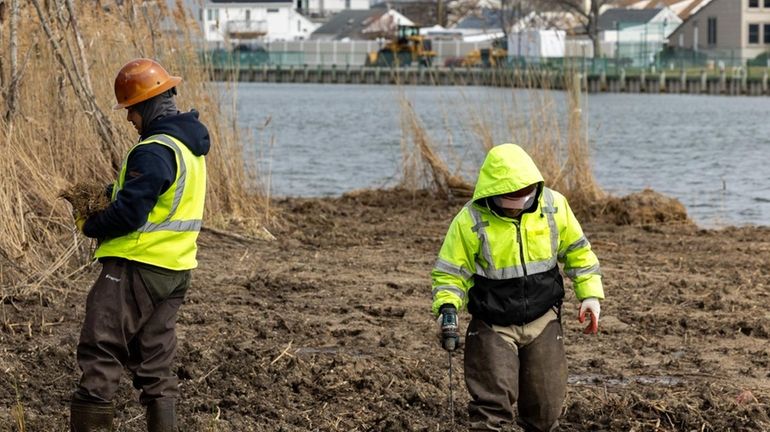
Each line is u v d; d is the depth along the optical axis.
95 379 12.32
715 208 39.56
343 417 14.98
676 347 18.52
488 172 12.35
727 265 25.67
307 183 46.75
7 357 16.58
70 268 21.75
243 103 123.25
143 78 12.35
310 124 89.81
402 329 19.42
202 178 12.64
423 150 36.03
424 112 92.62
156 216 12.27
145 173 12.01
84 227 12.23
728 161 59.56
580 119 34.22
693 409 15.17
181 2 28.59
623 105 121.69
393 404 15.52
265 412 15.02
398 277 23.67
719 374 17.02
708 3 180.75
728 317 20.36
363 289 22.34
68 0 24.58
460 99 59.19
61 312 19.38
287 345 18.09
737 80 144.00
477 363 12.73
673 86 147.75
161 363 12.68
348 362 16.94
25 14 24.84
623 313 20.66
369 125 88.94
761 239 29.64
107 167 25.33
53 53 25.17
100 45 26.61
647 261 26.11
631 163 58.19
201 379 16.05
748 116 103.00
